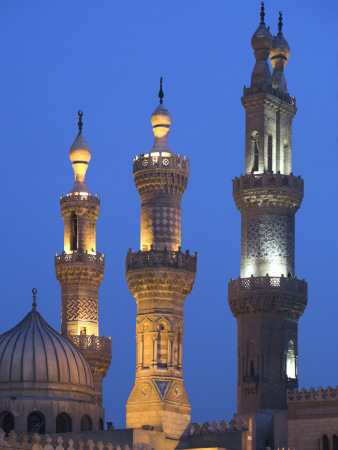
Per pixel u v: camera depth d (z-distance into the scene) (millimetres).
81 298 169125
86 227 172000
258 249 158625
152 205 142500
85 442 128500
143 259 140000
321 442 144875
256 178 159375
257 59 165875
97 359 166250
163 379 136625
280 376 154750
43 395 133250
